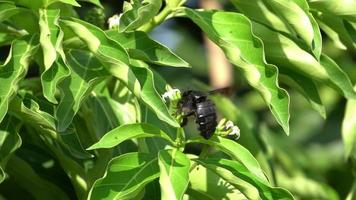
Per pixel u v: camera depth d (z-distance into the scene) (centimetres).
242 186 749
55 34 768
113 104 880
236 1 859
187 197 864
